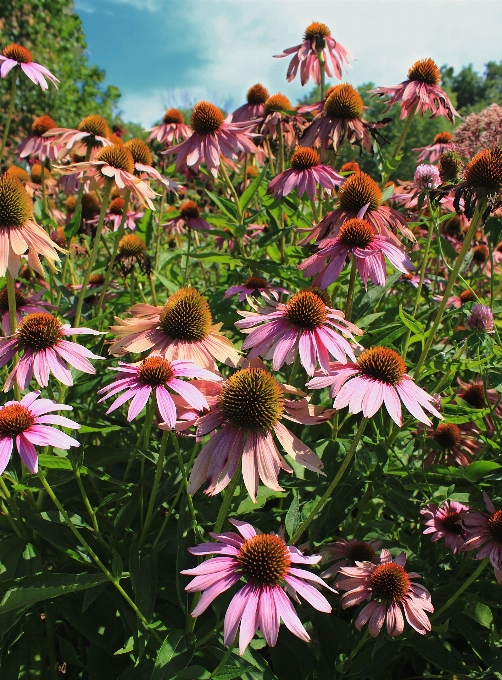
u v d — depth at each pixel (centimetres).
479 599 47
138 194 60
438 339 66
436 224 53
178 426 40
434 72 71
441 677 47
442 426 58
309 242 62
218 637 42
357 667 43
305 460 39
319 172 67
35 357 42
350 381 41
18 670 46
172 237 122
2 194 45
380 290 60
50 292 71
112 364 62
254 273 71
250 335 44
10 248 45
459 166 68
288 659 49
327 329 44
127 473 50
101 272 90
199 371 42
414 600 43
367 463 50
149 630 42
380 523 54
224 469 38
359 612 45
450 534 49
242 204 71
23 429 37
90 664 46
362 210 52
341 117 70
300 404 42
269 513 51
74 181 72
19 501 49
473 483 49
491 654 45
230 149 74
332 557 50
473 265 90
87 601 43
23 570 45
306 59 88
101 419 55
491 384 49
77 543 46
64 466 41
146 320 47
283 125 86
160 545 46
